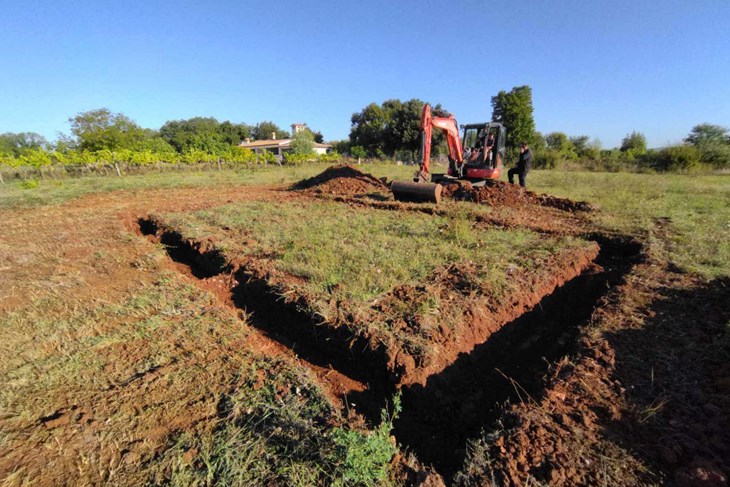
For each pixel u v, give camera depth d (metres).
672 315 4.14
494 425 2.94
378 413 3.33
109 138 28.86
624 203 10.49
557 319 4.86
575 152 31.88
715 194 11.98
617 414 2.77
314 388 3.30
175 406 3.10
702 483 2.17
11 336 4.14
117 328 4.33
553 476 2.30
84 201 12.40
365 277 5.08
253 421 2.91
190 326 4.36
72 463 2.58
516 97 31.91
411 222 8.27
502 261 5.77
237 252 6.38
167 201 12.37
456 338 3.94
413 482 2.41
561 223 8.49
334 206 10.52
